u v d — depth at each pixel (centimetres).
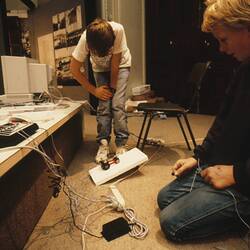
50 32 440
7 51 293
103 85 202
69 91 431
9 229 93
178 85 382
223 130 114
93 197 141
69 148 192
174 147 225
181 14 358
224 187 100
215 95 352
